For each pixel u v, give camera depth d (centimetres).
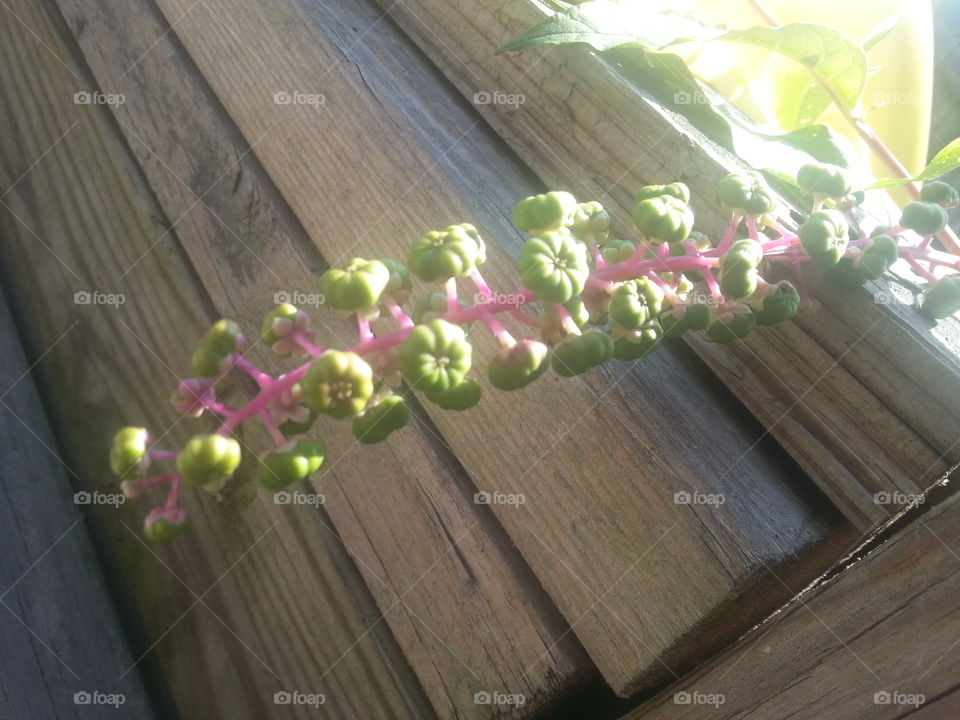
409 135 15
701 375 13
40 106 21
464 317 10
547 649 12
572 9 14
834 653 10
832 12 20
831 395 12
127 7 20
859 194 13
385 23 17
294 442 9
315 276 16
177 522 9
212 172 17
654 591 11
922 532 10
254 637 14
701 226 13
